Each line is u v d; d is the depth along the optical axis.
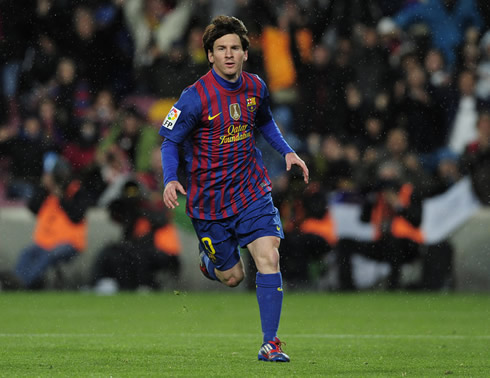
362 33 42.53
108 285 35.66
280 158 38.88
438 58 41.84
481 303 31.84
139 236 35.56
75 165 39.12
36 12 42.28
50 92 40.97
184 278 36.25
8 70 41.81
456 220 36.75
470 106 41.03
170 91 42.16
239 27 15.53
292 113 41.31
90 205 35.94
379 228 36.41
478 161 38.03
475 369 14.73
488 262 36.66
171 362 15.48
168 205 15.33
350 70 41.66
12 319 25.86
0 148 39.19
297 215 35.94
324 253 35.97
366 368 14.70
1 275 36.03
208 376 13.35
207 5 43.06
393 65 41.62
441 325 24.91
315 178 37.53
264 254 15.63
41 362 15.52
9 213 36.06
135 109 39.34
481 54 43.34
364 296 34.41
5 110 41.34
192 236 36.25
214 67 15.72
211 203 16.11
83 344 19.09
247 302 31.94
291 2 43.16
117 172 37.50
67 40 42.22
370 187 36.69
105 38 42.53
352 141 40.59
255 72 42.34
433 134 40.62
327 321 25.89
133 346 18.72
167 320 25.83
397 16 43.59
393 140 37.47
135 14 42.72
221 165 15.88
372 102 40.78
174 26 42.72
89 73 42.16
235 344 19.28
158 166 37.50
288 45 42.56
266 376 13.34
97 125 39.66
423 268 36.56
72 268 35.97
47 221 35.78
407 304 31.41
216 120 15.66
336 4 43.28
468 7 43.97
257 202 15.96
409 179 36.81
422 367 14.97
